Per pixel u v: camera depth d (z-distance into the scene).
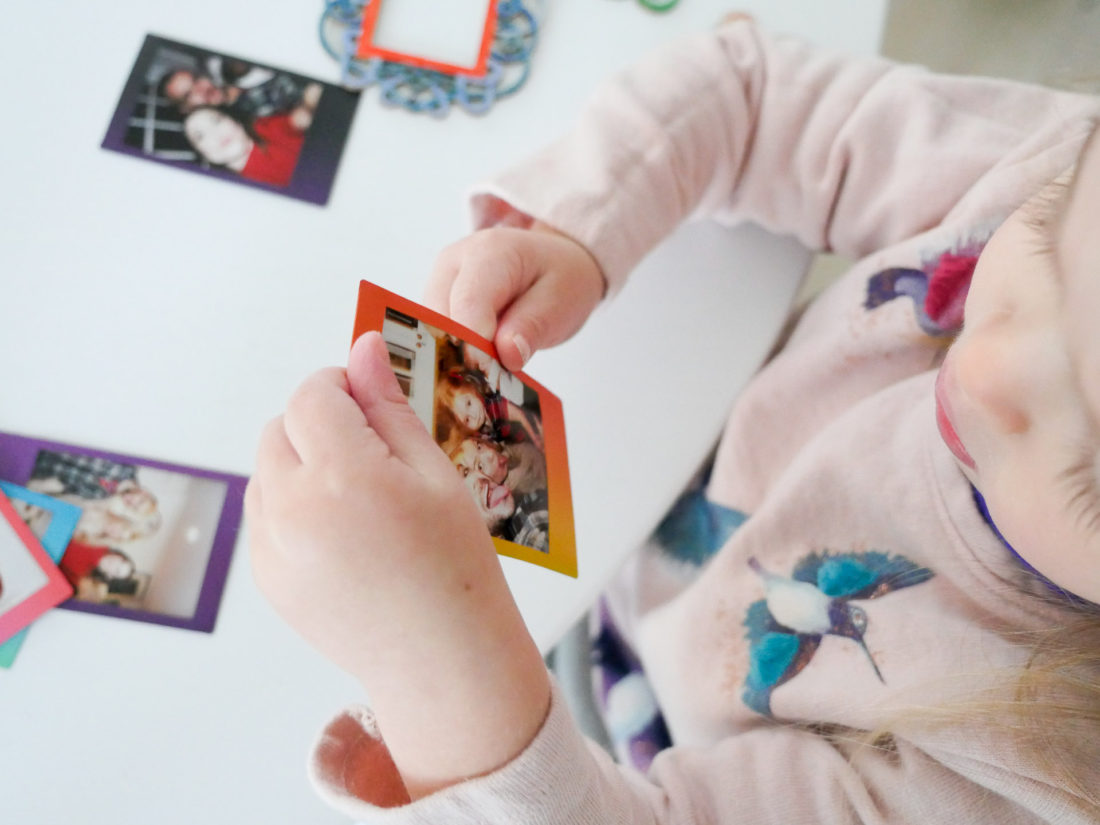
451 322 0.46
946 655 0.50
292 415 0.37
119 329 0.60
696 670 0.64
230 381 0.60
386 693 0.38
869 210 0.66
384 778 0.43
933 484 0.52
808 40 0.75
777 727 0.57
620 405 0.62
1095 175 0.31
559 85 0.73
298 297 0.63
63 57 0.68
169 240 0.64
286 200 0.66
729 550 0.63
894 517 0.56
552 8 0.76
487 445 0.44
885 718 0.49
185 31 0.70
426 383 0.42
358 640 0.37
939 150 0.61
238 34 0.71
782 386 0.68
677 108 0.64
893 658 0.52
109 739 0.51
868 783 0.49
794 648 0.58
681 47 0.69
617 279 0.60
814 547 0.60
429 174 0.69
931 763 0.47
